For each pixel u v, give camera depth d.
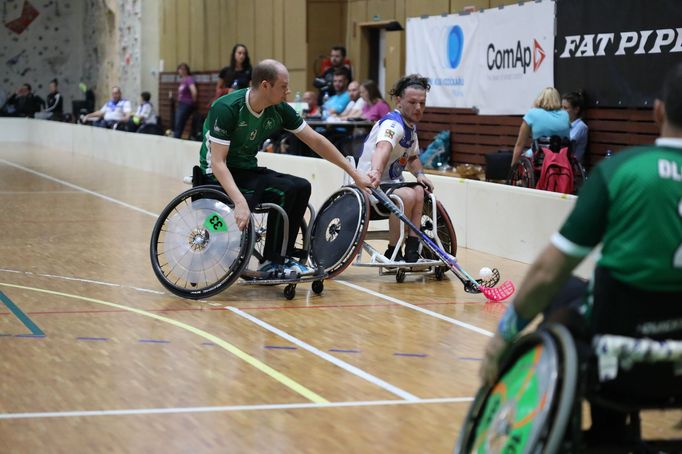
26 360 5.61
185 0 26.55
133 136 20.39
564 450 2.93
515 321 3.24
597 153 12.24
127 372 5.39
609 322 3.16
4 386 5.10
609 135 12.05
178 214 7.30
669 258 3.06
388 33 17.80
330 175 12.66
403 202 7.86
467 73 14.97
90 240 10.32
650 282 3.08
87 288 7.75
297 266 7.35
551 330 3.10
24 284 7.88
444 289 7.84
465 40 14.92
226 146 7.02
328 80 16.47
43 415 4.64
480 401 3.31
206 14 25.20
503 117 14.27
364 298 7.45
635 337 3.14
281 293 7.60
